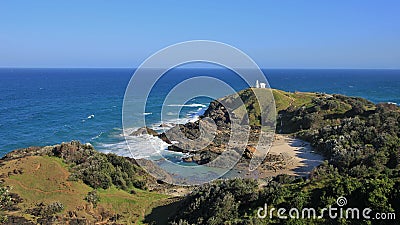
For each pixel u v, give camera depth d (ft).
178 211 93.09
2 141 223.92
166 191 117.08
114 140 203.21
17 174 106.01
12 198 94.53
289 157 152.25
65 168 115.96
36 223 86.89
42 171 110.22
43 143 216.95
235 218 73.05
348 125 172.86
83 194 105.09
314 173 117.80
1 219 81.61
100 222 97.14
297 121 218.18
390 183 68.13
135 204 106.83
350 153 128.06
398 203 63.87
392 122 162.71
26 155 123.85
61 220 90.79
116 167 127.54
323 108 226.58
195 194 91.04
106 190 113.19
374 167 110.73
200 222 77.25
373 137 151.02
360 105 213.66
